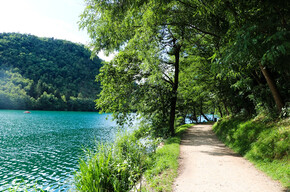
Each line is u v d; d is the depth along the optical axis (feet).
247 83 32.22
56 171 40.27
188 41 33.17
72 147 63.77
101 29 23.54
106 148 21.81
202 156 25.93
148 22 22.84
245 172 18.62
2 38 612.29
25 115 226.38
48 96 370.12
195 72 56.18
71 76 563.07
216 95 51.88
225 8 19.21
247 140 27.58
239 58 14.46
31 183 33.71
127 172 17.31
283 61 14.29
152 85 48.62
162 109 51.21
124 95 48.16
